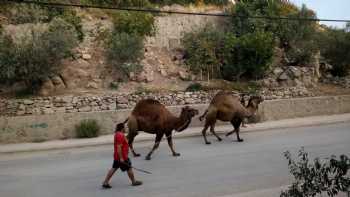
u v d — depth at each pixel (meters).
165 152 14.88
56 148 15.93
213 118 16.61
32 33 21.11
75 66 23.41
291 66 28.67
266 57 26.56
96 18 27.30
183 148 15.66
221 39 27.20
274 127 20.66
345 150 14.88
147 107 13.66
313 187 5.27
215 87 23.98
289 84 27.34
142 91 22.28
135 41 23.78
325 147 15.49
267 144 16.28
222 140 17.47
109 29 25.84
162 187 10.25
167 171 11.94
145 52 26.27
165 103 21.80
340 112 25.75
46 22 25.33
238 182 10.66
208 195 9.51
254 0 32.22
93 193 9.80
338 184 5.11
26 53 20.22
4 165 13.16
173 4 31.86
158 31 28.17
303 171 5.38
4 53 19.94
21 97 20.33
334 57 31.94
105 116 18.66
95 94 21.38
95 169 12.41
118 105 20.94
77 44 22.92
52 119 17.55
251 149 15.27
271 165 12.60
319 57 31.75
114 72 23.88
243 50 26.38
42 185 10.62
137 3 29.97
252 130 20.00
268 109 22.70
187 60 26.45
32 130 17.16
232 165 12.66
